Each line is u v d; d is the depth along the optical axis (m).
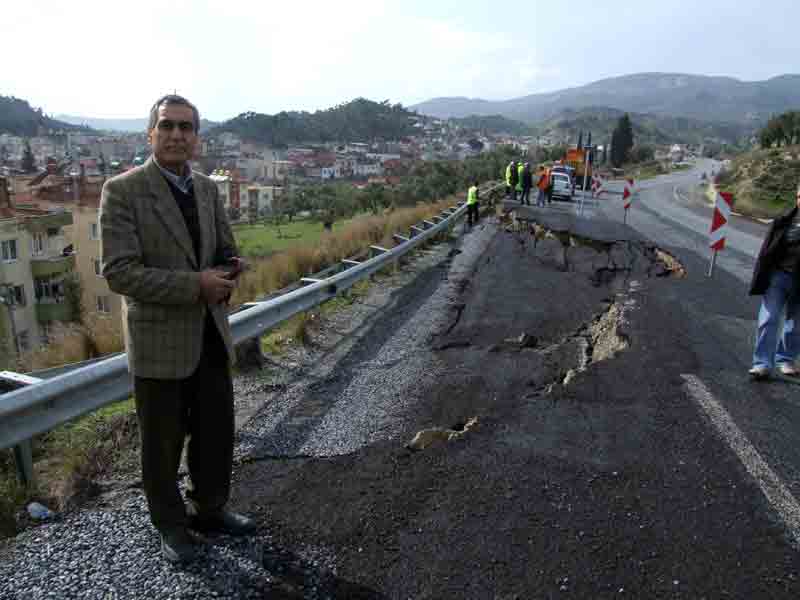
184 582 2.62
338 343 6.52
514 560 2.82
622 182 55.88
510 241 15.00
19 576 2.62
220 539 2.95
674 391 5.07
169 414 2.71
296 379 5.33
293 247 11.95
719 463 3.83
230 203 115.69
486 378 5.48
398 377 5.46
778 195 31.03
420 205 23.62
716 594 2.63
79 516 3.12
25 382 3.38
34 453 3.80
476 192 18.11
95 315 7.29
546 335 7.27
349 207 66.94
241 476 3.59
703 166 102.12
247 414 4.52
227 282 2.60
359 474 3.62
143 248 2.55
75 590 2.54
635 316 7.52
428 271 11.05
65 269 33.69
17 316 30.64
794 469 3.79
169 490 2.79
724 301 8.66
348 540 2.96
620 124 104.50
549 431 4.25
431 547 2.91
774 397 5.02
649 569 2.78
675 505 3.33
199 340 2.69
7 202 33.56
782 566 2.84
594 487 3.49
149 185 2.56
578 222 17.89
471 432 4.21
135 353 2.60
